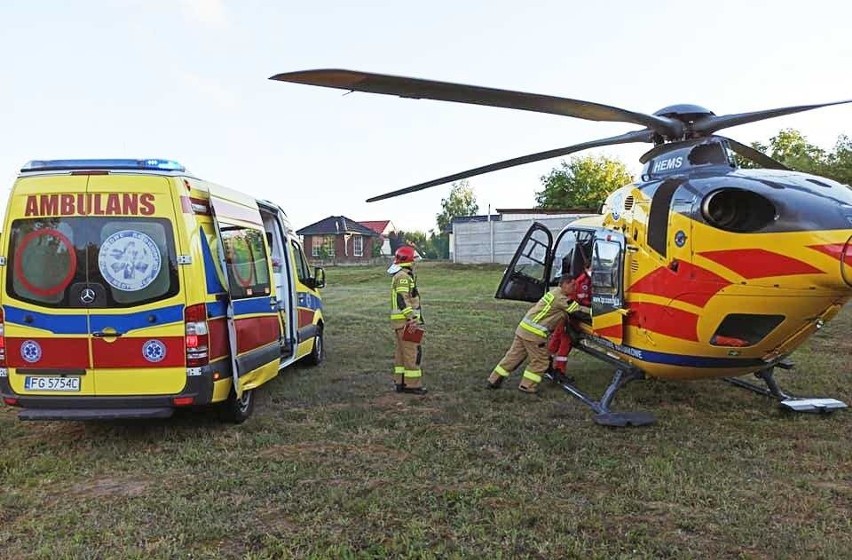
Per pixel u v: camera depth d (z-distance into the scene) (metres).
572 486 4.32
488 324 12.56
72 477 4.56
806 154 30.83
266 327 6.38
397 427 5.70
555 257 8.02
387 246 62.75
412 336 6.98
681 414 6.11
